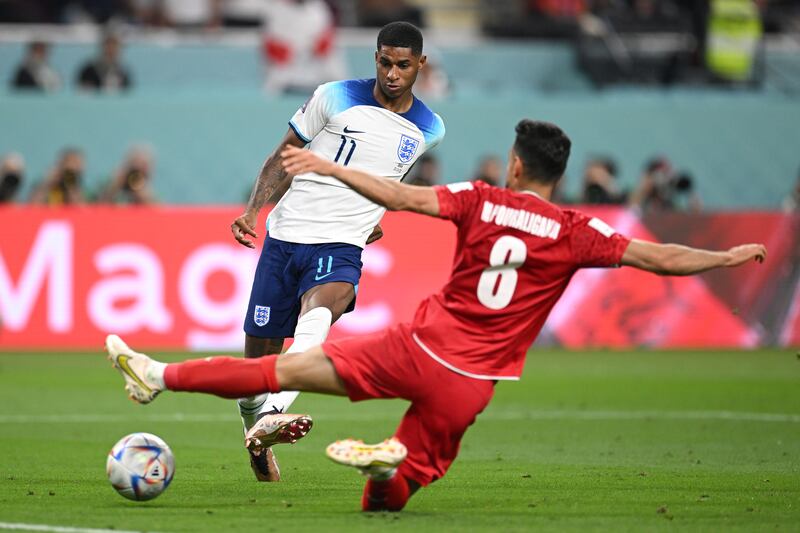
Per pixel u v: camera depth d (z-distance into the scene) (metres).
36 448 32.19
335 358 20.61
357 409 43.38
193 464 29.27
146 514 21.56
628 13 94.50
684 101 86.75
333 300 26.30
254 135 80.06
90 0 89.69
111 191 68.69
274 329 27.41
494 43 92.81
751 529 20.55
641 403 44.69
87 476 26.84
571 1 95.19
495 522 20.92
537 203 20.66
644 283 66.81
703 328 67.12
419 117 27.62
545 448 33.16
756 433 36.62
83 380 50.91
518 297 20.50
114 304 61.47
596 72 91.50
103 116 78.62
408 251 63.59
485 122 82.69
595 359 61.72
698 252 20.53
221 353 59.50
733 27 91.56
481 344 20.48
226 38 87.81
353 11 92.38
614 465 29.61
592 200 71.31
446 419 20.59
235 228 26.92
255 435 23.69
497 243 20.33
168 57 86.19
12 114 77.38
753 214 67.31
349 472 27.88
